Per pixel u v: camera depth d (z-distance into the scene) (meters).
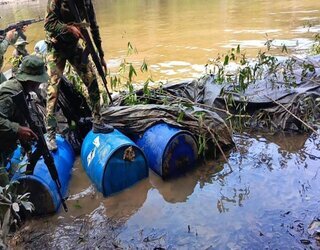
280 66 5.46
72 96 4.18
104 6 19.22
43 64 3.05
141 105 4.11
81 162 4.09
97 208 3.37
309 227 2.83
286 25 10.09
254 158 3.92
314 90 4.61
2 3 22.08
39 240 3.03
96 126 3.85
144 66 5.08
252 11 13.03
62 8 3.55
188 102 4.48
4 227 2.47
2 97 2.93
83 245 2.92
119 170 3.54
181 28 11.05
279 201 3.19
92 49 3.70
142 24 12.45
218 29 10.34
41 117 3.74
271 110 4.50
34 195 3.25
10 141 2.99
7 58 8.48
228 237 2.84
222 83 5.02
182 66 7.20
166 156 3.67
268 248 2.68
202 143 3.82
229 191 3.42
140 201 3.42
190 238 2.87
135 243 2.88
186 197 3.42
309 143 4.11
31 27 13.14
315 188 3.32
